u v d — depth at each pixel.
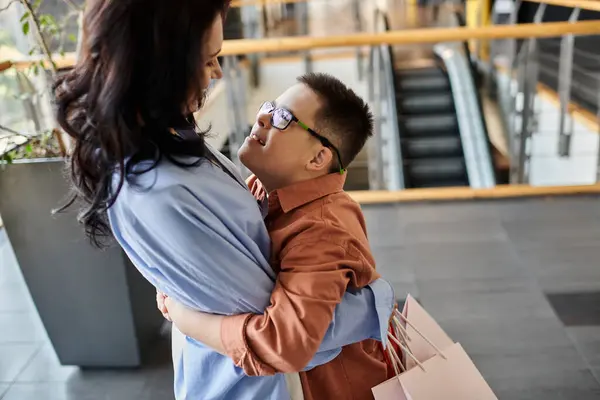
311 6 7.98
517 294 2.29
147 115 0.71
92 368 1.98
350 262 0.88
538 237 2.71
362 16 7.81
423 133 5.52
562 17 5.73
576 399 1.77
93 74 0.70
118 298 1.80
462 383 1.00
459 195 3.15
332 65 5.80
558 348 1.99
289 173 0.96
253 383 0.94
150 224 0.78
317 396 1.00
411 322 1.14
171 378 1.91
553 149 4.54
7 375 1.96
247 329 0.83
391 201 3.12
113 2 0.65
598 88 4.25
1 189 1.63
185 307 0.90
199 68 0.71
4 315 2.29
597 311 2.16
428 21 7.80
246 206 0.85
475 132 5.39
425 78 6.00
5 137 1.67
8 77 1.93
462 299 2.27
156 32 0.65
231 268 0.82
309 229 0.89
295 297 0.83
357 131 0.97
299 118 0.92
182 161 0.78
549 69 4.42
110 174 0.76
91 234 0.92
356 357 1.01
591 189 3.14
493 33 2.73
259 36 6.66
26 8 1.52
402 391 0.97
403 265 2.52
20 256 1.74
